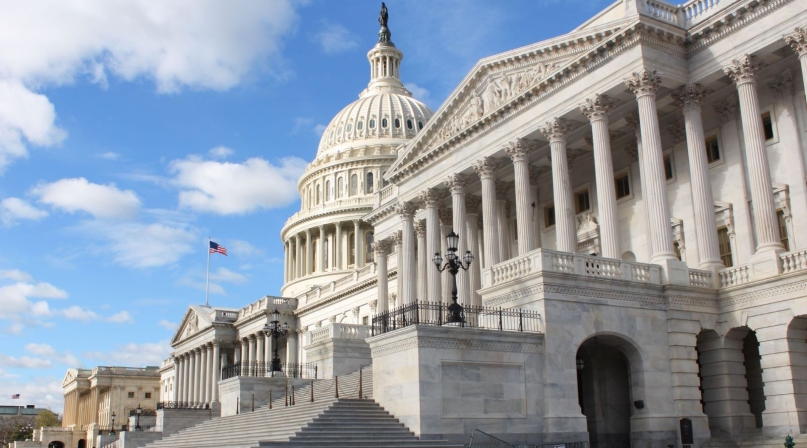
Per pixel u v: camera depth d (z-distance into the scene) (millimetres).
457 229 56312
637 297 37406
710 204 41094
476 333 33469
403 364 33156
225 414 56344
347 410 34281
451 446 30719
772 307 36438
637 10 42125
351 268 135750
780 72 42031
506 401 33500
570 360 34938
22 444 161750
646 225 44719
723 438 36656
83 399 189875
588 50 44719
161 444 49938
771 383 35906
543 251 35656
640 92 41844
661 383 36719
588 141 51906
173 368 154625
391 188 76188
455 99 57375
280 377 55938
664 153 48375
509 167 56438
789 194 41188
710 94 44719
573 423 34156
